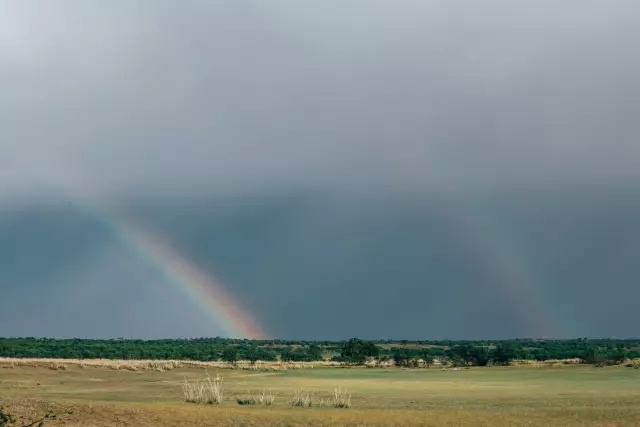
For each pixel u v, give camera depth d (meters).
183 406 35.34
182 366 91.44
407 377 78.88
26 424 28.30
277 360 140.00
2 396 37.66
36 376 63.31
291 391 53.84
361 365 119.06
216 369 90.50
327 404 39.59
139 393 47.38
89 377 65.50
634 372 83.50
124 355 138.12
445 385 63.34
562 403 42.34
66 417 30.16
